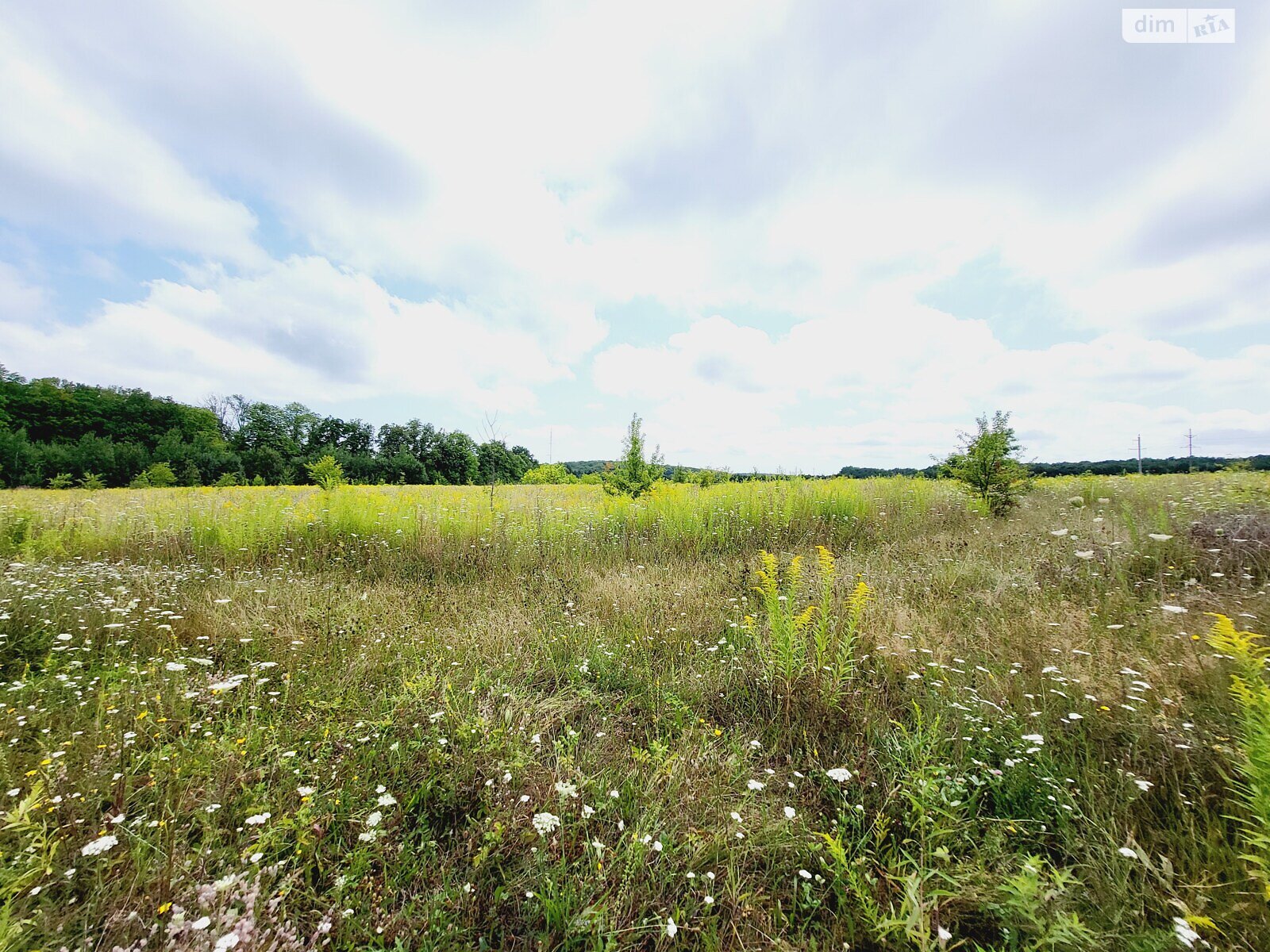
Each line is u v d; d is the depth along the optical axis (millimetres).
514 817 2088
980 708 2684
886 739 2553
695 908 1707
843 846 1951
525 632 4168
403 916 1644
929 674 3076
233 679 2746
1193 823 1865
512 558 6859
